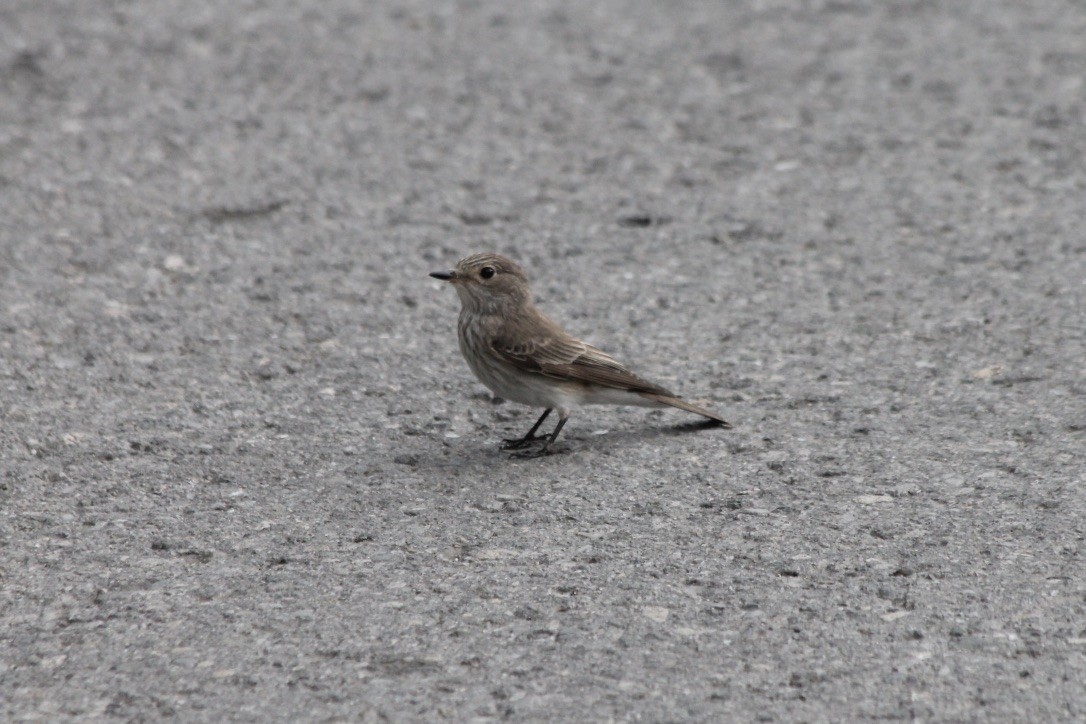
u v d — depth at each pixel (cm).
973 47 2094
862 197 1641
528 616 872
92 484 1052
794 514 1003
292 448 1127
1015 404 1178
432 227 1573
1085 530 959
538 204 1633
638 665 816
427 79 1970
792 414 1181
